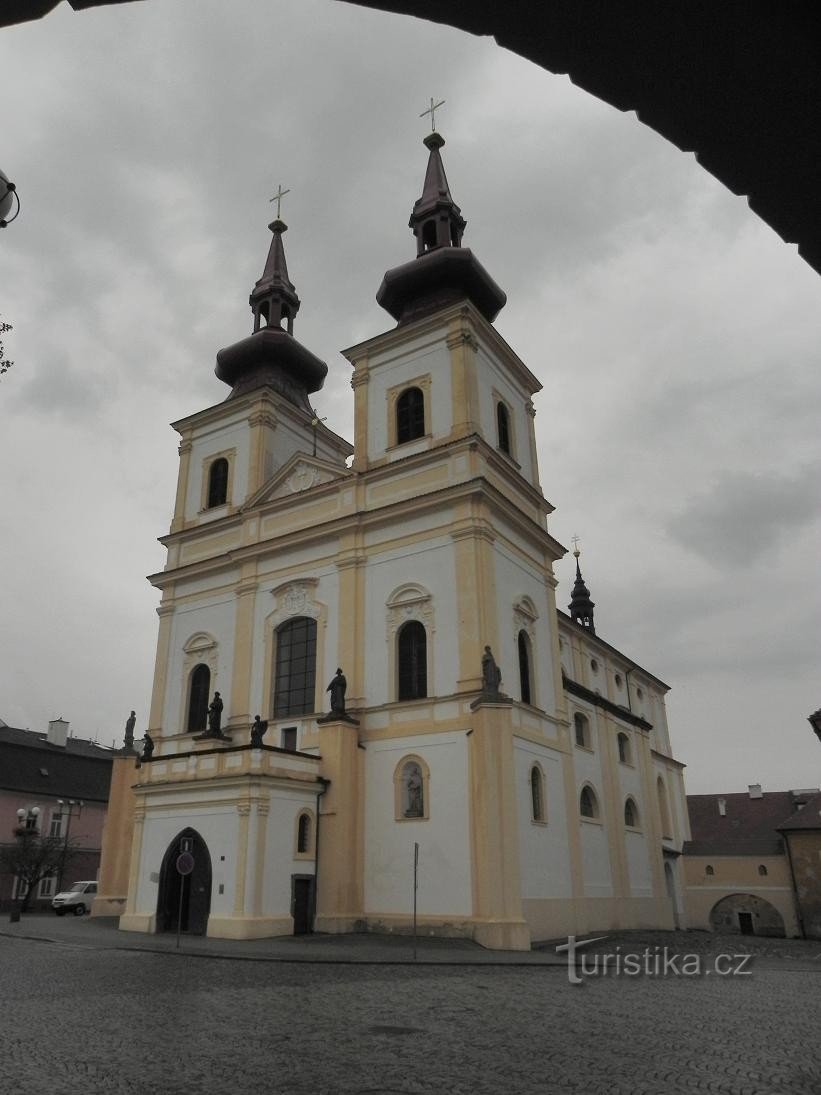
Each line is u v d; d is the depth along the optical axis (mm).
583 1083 10617
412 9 3369
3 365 14312
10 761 68000
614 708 49688
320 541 40969
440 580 36594
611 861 43938
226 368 52312
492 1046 12844
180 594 45750
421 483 39125
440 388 40906
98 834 72188
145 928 32969
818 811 64750
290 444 49031
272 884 31609
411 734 34844
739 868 66375
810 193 3537
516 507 39219
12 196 7121
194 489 48719
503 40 3379
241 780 32031
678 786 70750
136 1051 11984
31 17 3285
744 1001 18812
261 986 18906
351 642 37844
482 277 45219
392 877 33406
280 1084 10320
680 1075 11125
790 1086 10586
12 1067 10938
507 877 30453
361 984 19734
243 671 41031
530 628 39188
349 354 44344
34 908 64188
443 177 50750
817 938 60906
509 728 32500
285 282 56094
